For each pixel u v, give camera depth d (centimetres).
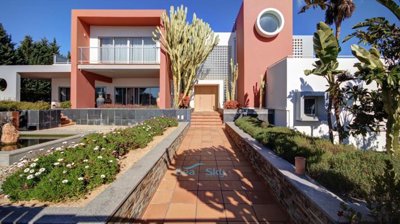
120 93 1728
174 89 1368
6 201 266
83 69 1393
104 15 1359
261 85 1392
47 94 2595
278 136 560
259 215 341
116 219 242
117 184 302
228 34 1798
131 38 1547
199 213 347
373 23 525
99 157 360
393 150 485
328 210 223
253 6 1458
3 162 514
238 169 568
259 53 1453
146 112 1307
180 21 1309
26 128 1088
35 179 291
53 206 254
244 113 1305
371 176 282
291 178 325
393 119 487
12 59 2436
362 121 673
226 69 1792
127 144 530
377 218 193
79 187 276
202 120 1445
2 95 1571
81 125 1296
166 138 691
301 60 996
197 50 1358
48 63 2794
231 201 388
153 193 406
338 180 283
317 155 382
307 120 941
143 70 1433
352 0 662
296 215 299
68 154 375
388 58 576
